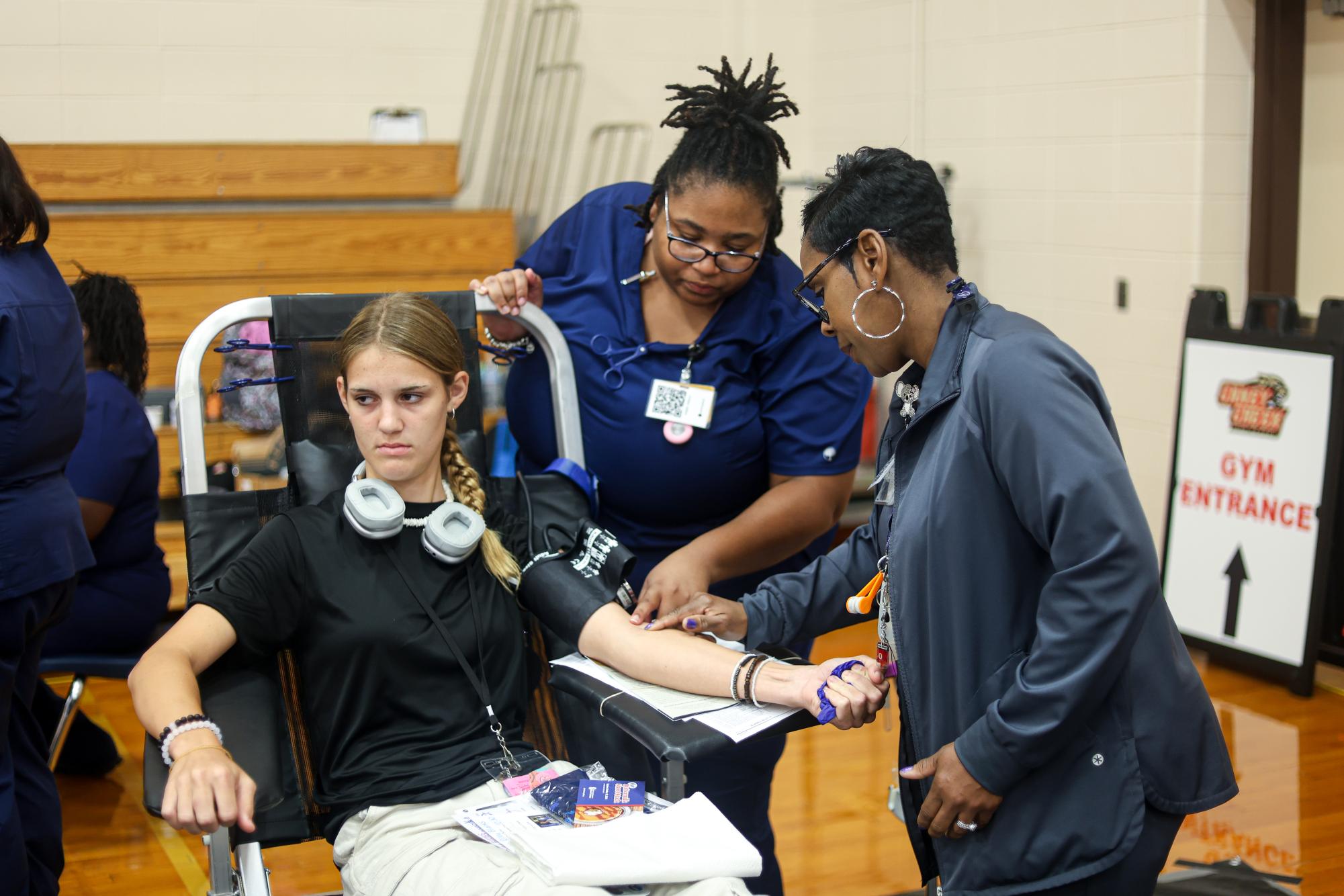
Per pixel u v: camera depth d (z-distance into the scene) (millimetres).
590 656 1828
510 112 4898
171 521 4113
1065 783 1427
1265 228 3760
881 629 1648
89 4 4359
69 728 2949
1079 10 3977
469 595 1795
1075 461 1331
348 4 4652
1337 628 3447
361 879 1571
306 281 4332
